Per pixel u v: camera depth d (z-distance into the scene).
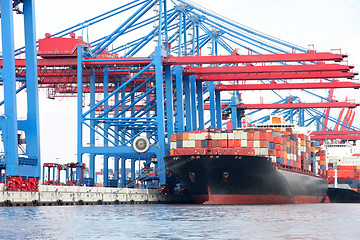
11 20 71.88
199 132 82.50
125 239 38.88
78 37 99.69
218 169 79.38
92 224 48.09
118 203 83.88
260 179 82.44
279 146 87.19
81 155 94.81
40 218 53.06
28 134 75.44
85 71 102.94
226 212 62.88
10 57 71.38
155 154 101.69
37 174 75.31
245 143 81.88
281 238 39.53
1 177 75.44
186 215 58.03
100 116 98.38
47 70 103.25
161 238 39.41
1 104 90.69
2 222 49.16
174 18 105.88
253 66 95.12
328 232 43.16
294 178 94.88
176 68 99.50
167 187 95.88
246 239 38.97
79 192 77.50
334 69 93.06
